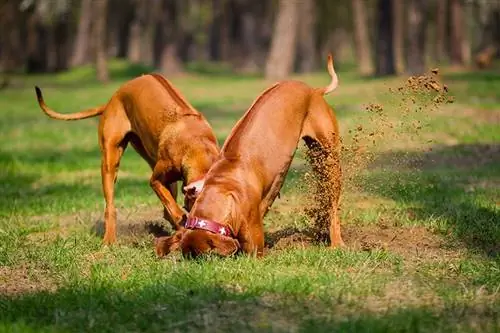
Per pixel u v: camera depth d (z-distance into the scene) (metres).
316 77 60.94
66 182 19.77
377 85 45.19
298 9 67.00
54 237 13.57
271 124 11.22
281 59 60.00
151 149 12.39
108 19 90.75
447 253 11.54
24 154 24.67
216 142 11.77
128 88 12.88
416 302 9.12
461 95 36.06
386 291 9.54
